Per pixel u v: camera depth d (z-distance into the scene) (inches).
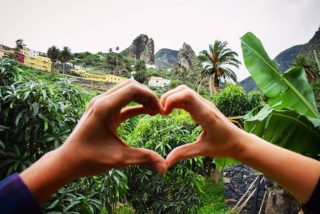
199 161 195.0
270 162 23.2
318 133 108.9
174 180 196.7
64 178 20.0
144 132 204.1
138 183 199.9
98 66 3016.7
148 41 4926.2
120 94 21.5
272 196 233.6
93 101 21.9
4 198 17.7
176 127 197.9
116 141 21.5
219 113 24.7
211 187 425.4
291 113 108.5
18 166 92.8
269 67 113.8
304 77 110.1
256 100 484.1
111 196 126.7
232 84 500.7
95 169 20.8
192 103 23.7
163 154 185.2
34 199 18.2
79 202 99.1
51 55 2135.8
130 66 3110.2
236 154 23.9
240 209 333.1
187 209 195.3
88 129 20.7
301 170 22.9
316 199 22.1
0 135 95.5
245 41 119.3
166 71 3474.4
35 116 95.8
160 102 23.5
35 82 102.8
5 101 93.7
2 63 102.8
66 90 122.6
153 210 202.1
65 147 20.4
